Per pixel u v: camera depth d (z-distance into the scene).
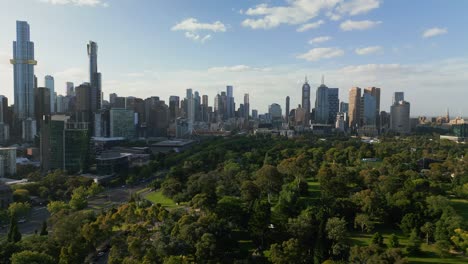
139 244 149.38
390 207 195.62
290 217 194.38
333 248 155.38
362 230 188.38
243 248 171.00
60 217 183.88
